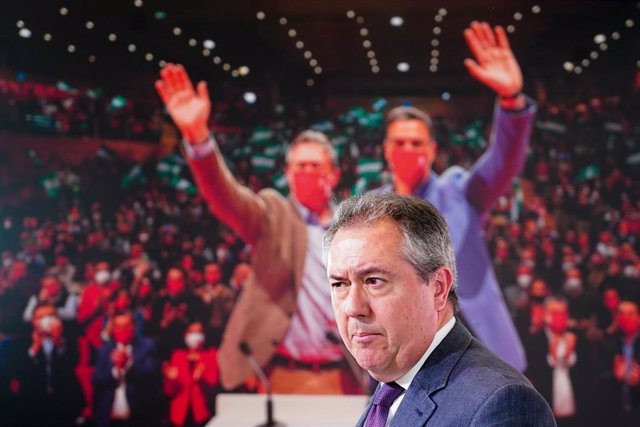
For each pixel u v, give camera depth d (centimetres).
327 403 374
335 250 91
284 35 397
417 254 88
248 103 397
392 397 96
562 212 378
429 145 389
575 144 379
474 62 387
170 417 392
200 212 397
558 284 377
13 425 395
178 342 394
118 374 395
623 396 370
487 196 384
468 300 382
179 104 398
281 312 392
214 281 395
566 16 380
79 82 401
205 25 398
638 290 370
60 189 400
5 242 399
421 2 390
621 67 376
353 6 394
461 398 85
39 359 397
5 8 399
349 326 91
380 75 393
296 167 395
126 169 399
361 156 393
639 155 373
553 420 85
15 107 400
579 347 374
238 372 391
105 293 397
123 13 399
